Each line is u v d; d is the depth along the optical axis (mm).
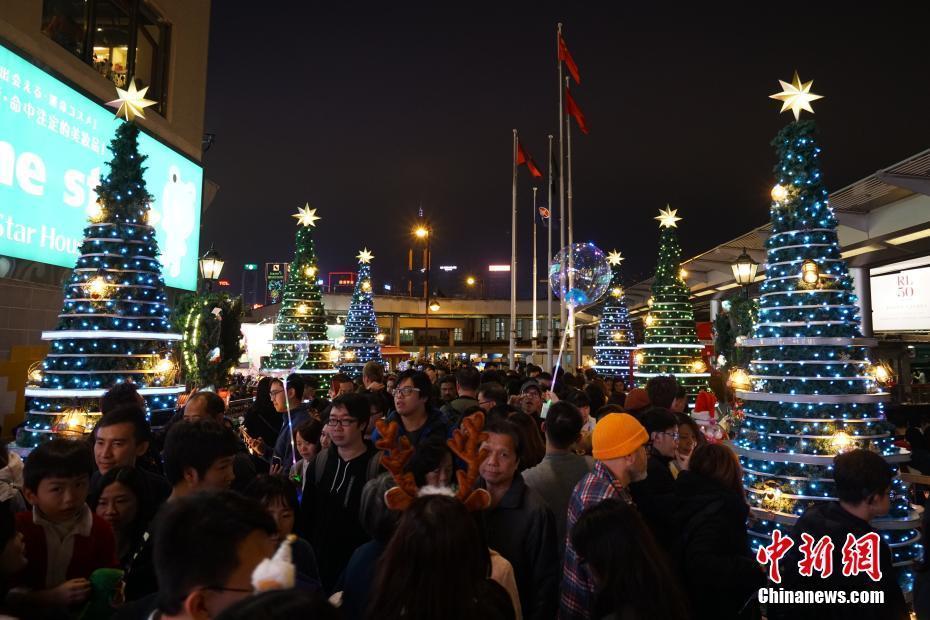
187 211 19828
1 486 3439
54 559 2885
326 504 4312
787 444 6828
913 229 15359
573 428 4355
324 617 1199
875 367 7023
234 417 12172
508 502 3490
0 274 12586
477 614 1962
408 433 5637
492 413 5156
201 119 20797
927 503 3633
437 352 54938
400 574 1991
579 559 2889
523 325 58031
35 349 12672
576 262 10211
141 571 2957
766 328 7371
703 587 3359
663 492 4129
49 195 13828
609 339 26547
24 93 13055
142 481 3613
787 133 7508
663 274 17984
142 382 9062
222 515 1820
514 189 22609
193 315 15086
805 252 7238
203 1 20938
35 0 13422
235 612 1196
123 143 9336
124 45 16766
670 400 6535
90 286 8734
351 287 51938
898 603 3213
